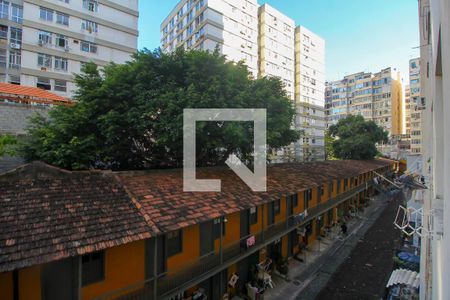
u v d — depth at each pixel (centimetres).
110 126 1105
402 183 678
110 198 772
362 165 2858
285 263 1405
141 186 911
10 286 603
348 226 2202
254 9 4150
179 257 916
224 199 982
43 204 663
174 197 903
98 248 593
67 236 594
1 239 538
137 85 1174
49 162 1127
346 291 1231
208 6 3509
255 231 1259
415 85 5300
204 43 3531
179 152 1261
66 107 1245
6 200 638
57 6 2555
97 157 1210
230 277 1144
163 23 4881
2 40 2430
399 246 1616
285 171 1600
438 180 424
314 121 5400
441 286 284
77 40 2669
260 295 1133
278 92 1473
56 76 2550
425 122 930
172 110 1077
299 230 1558
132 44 3017
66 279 653
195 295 961
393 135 5953
